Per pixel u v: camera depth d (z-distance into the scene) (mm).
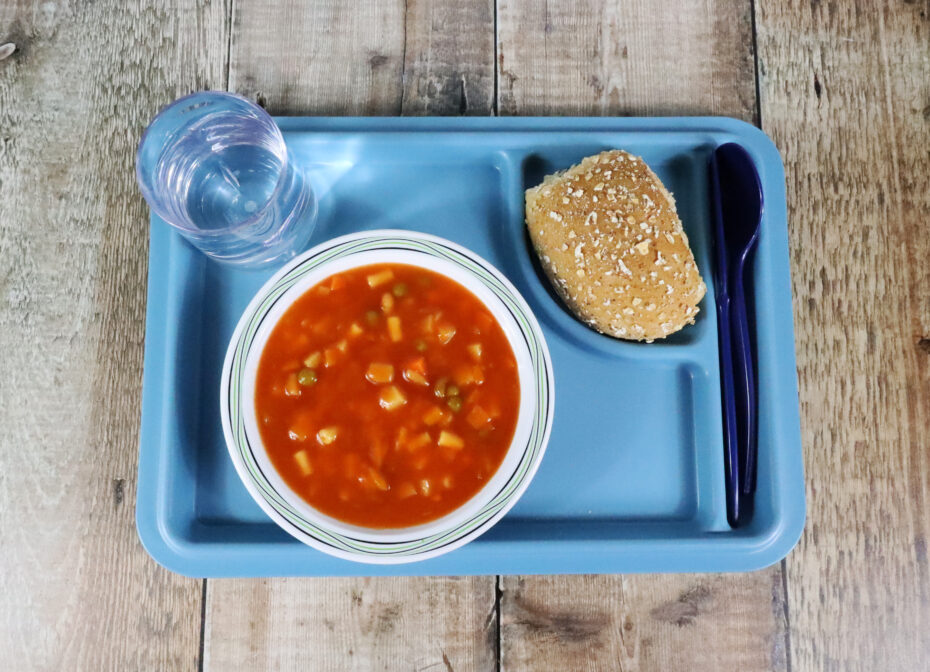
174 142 442
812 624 456
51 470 457
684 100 491
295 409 398
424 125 458
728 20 498
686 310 430
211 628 450
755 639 454
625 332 433
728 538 426
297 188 435
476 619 452
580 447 441
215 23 492
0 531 453
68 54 490
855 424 469
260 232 422
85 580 452
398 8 494
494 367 403
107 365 466
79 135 484
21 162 481
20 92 487
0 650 447
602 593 455
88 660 449
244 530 431
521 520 434
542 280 457
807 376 472
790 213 483
